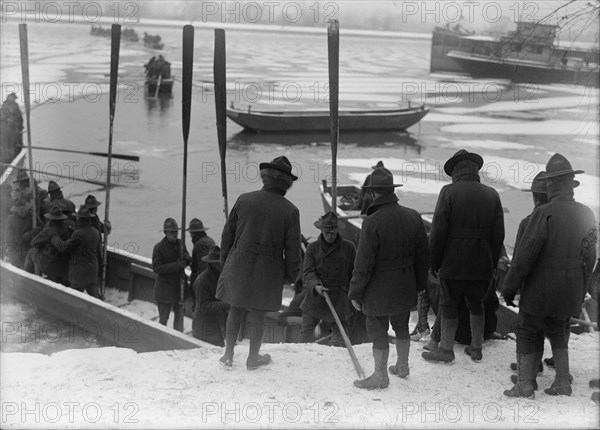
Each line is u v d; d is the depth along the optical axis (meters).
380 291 4.48
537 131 28.27
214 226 15.40
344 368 4.99
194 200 17.53
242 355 5.19
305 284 5.94
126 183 19.08
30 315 7.27
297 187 19.28
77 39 66.62
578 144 24.80
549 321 4.50
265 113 28.14
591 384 4.68
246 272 4.77
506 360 5.13
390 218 4.45
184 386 4.60
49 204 10.66
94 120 28.64
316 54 66.69
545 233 4.28
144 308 9.05
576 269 4.31
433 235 4.89
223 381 4.69
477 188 4.88
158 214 16.22
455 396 4.49
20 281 7.66
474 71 41.81
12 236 10.41
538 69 27.30
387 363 4.73
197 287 6.84
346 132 28.91
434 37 45.03
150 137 25.98
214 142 25.92
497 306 5.52
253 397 4.42
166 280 8.00
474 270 4.87
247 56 59.06
